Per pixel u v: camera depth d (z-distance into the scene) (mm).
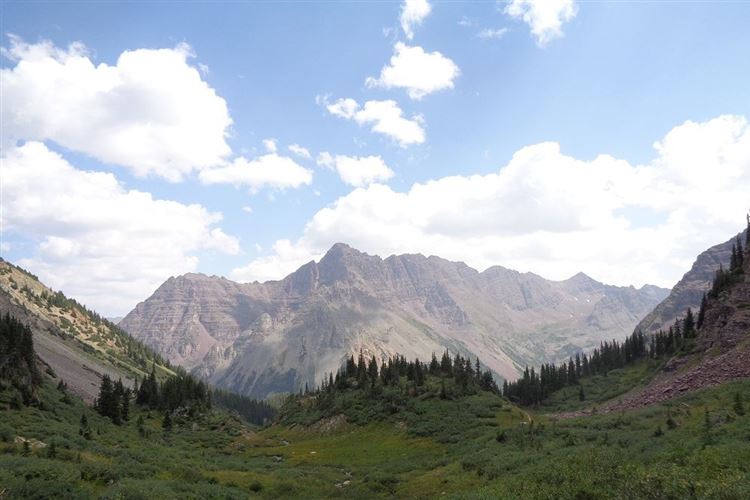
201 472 50281
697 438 35500
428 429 88875
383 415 103938
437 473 52094
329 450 89562
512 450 53875
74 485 31422
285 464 77312
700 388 76000
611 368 174250
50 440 49125
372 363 144875
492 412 93750
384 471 61625
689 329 131250
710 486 20438
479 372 157500
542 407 152375
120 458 47750
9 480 28484
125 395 122000
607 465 28891
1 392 79375
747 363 73875
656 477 23156
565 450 44531
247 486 47375
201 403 142250
